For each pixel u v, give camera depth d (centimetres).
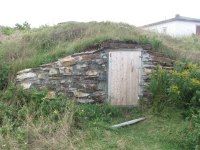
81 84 688
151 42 738
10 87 657
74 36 907
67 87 691
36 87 695
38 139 491
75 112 579
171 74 641
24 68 728
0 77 706
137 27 1010
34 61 742
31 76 699
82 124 560
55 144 464
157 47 741
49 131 507
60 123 531
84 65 688
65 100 636
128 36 743
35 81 696
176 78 618
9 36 1054
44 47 872
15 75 719
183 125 529
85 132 531
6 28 1271
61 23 1073
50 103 605
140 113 669
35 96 629
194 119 503
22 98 639
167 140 510
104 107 659
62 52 751
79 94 686
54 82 694
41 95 634
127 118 646
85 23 971
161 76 646
